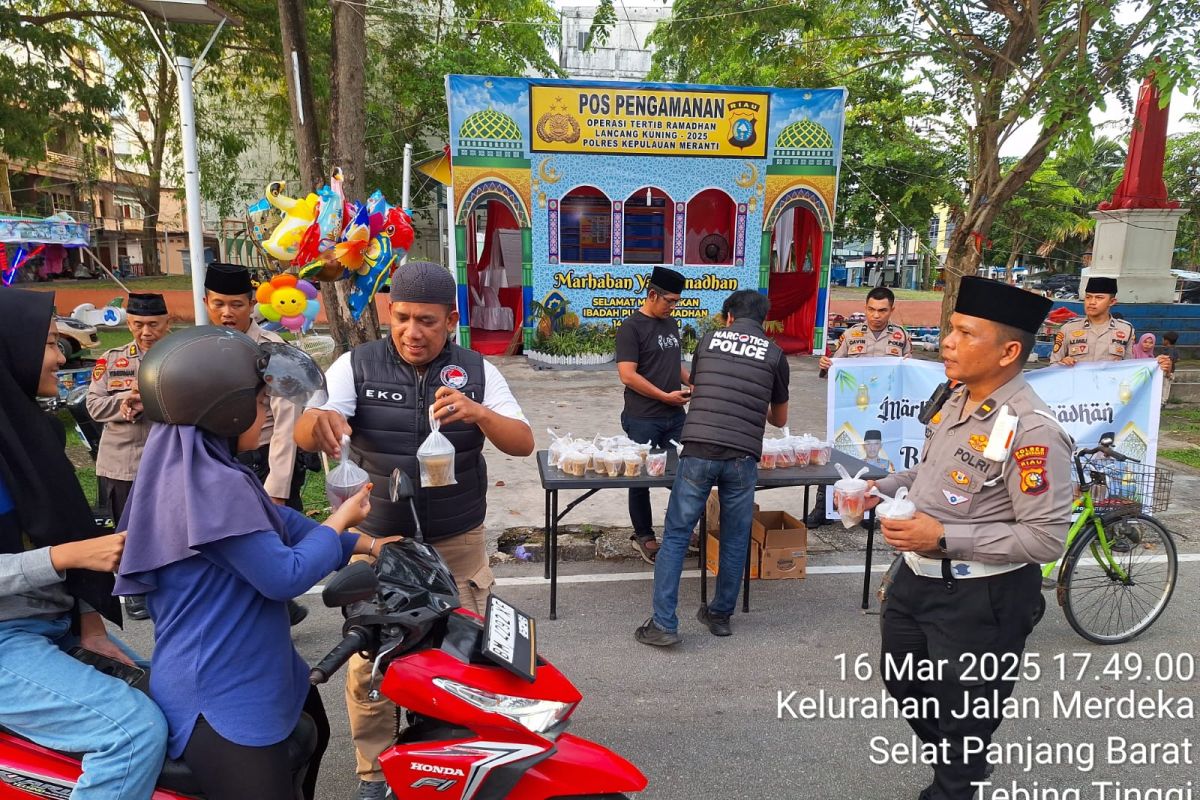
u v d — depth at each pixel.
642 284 13.09
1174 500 6.27
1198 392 10.84
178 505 1.67
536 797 1.88
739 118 12.67
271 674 1.84
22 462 1.81
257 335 4.18
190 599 1.75
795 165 12.95
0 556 1.75
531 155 12.42
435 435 2.55
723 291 13.26
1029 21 8.05
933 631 2.49
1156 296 13.09
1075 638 4.11
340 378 2.64
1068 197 21.27
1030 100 7.86
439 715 1.85
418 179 21.11
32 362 1.84
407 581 1.91
